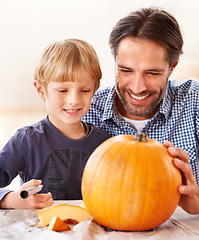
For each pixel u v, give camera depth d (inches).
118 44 48.1
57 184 51.3
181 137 57.9
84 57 47.8
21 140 50.5
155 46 46.3
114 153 34.8
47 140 51.3
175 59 50.8
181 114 58.5
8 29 257.3
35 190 39.0
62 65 46.3
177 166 35.8
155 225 34.8
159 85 49.4
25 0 258.1
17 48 257.3
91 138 52.8
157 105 57.6
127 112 58.9
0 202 41.3
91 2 264.2
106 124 59.1
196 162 58.9
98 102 60.4
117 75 50.5
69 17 264.7
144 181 33.1
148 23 46.3
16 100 249.1
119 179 33.4
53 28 264.5
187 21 245.6
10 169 49.7
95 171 34.8
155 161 34.0
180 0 248.5
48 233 33.0
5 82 249.9
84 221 36.1
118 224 34.3
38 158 50.7
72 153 51.7
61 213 36.6
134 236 33.2
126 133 58.6
